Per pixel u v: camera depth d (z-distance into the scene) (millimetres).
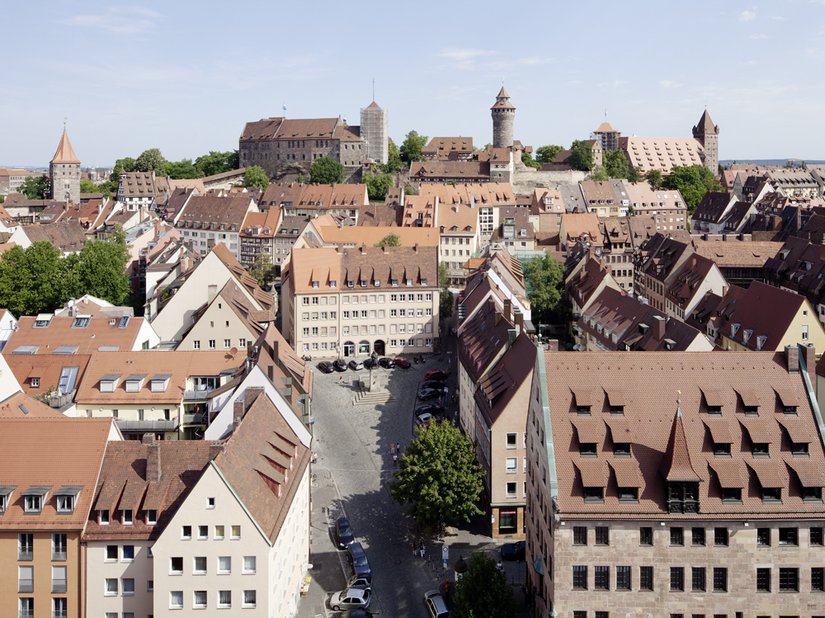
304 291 158625
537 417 73250
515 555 85875
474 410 107000
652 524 64938
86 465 69500
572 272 177125
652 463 67250
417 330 162000
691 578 65438
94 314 121125
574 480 66688
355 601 77500
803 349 71875
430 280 161625
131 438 96000
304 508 82312
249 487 68562
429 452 90125
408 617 76188
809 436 68438
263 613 65938
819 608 65562
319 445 116875
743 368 71875
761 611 65625
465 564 82875
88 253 172750
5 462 69688
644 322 120938
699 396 70500
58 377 98562
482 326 118062
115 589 67250
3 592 67375
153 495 67938
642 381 71188
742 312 129375
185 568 65625
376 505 98938
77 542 66812
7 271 167375
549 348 90125
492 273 141125
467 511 89188
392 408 131625
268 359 93688
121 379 98250
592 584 65375
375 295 160625
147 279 169500
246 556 65562
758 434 68188
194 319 129750
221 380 98812
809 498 66188
